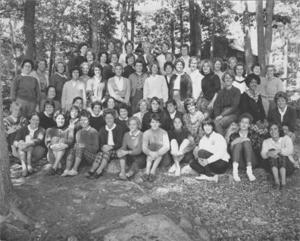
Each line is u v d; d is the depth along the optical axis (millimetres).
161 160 7238
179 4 17141
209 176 6883
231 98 7453
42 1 15570
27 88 8062
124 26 14602
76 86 8227
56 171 7074
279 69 17594
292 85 16984
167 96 8156
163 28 18141
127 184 6715
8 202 5738
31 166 7172
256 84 7699
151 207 6141
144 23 18188
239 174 6996
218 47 17484
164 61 9258
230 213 6168
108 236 5363
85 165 7379
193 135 7297
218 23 17406
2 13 15641
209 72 8125
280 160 6684
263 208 6262
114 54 8797
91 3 15336
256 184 6723
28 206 5922
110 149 7105
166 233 5395
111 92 8188
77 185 6676
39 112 8031
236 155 6875
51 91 8164
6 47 16938
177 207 6215
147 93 8133
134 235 5336
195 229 5805
